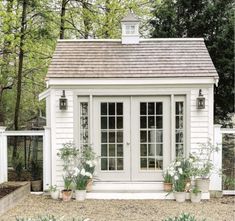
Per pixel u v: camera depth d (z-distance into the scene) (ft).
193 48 32.89
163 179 30.25
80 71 30.04
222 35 44.83
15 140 38.47
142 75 29.58
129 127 30.35
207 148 29.50
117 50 32.78
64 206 26.68
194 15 47.75
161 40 33.73
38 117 57.26
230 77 44.83
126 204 27.35
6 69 47.24
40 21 44.06
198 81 29.43
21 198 28.43
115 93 29.89
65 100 29.48
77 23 50.44
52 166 29.96
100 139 30.32
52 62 30.99
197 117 29.81
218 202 28.02
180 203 27.71
